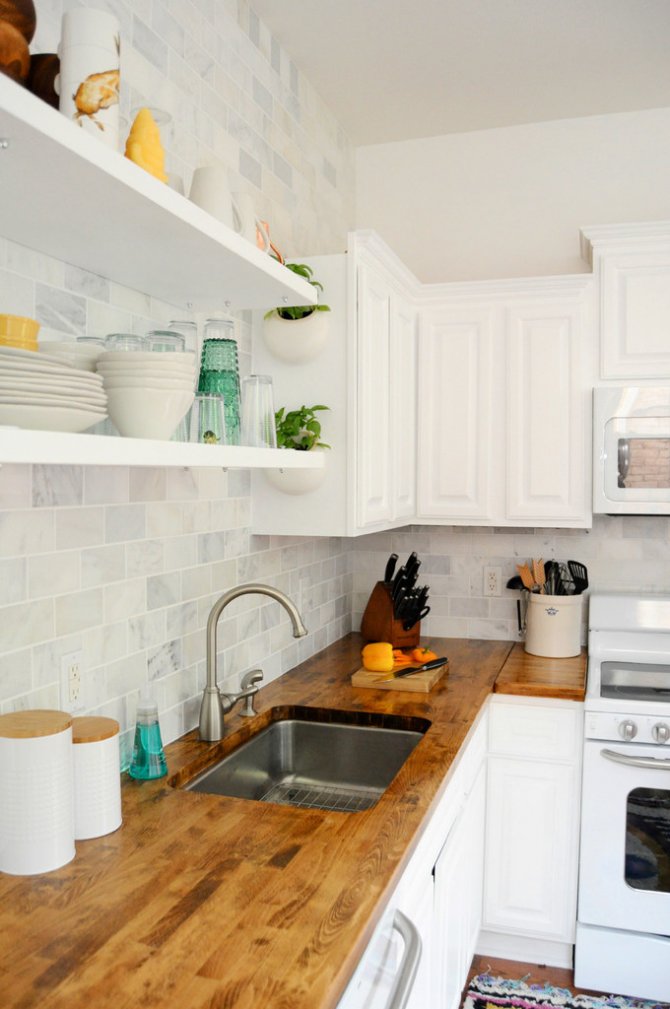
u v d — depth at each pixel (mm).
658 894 2414
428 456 2867
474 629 3193
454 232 3229
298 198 2676
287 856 1333
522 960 2629
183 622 1943
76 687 1546
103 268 1529
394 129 3168
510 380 2779
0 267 1329
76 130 991
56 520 1485
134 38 1711
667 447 2633
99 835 1397
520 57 2621
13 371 1013
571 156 3098
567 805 2510
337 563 3121
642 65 2668
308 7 2324
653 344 2654
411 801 1577
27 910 1154
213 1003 950
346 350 2230
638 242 2646
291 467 1820
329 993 976
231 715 2133
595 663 2781
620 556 3029
